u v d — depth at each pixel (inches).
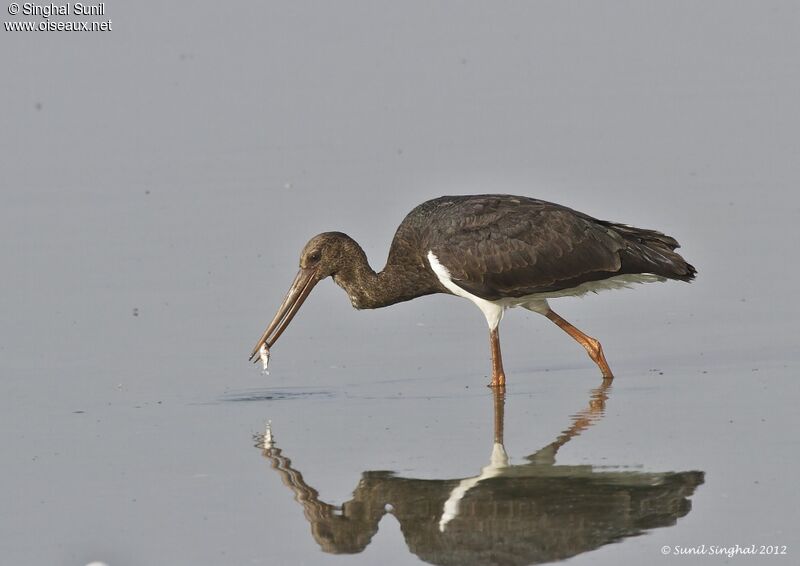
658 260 633.0
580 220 639.8
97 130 1125.1
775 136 1029.2
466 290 644.7
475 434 551.5
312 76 1230.9
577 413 576.1
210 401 615.8
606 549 435.5
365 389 629.9
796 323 701.9
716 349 668.7
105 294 791.7
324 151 1049.5
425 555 438.6
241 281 810.8
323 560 437.4
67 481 511.2
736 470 494.0
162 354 692.1
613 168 973.8
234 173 1013.8
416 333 726.5
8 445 556.1
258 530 461.1
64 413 600.4
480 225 643.5
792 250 814.5
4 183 1018.7
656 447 522.9
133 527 464.8
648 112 1100.5
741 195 911.0
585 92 1160.8
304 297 668.1
